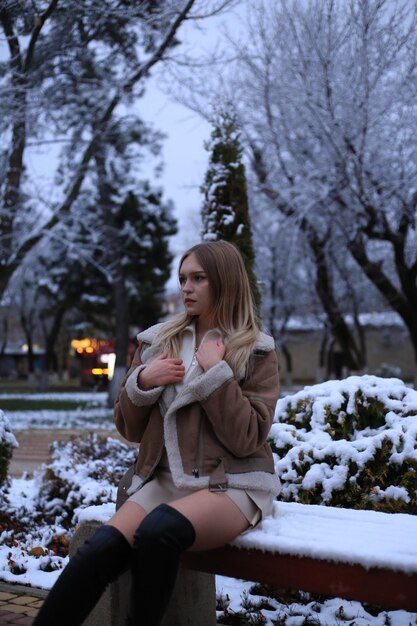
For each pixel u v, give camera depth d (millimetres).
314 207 14609
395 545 1967
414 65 12086
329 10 12148
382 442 3209
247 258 6078
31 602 3209
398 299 15172
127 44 11773
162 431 2283
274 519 2305
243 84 13570
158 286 31047
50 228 14445
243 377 2266
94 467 5094
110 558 1974
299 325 39125
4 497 5145
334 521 2334
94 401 26438
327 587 1956
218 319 2369
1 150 12789
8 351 61469
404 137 13023
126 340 22484
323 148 13633
